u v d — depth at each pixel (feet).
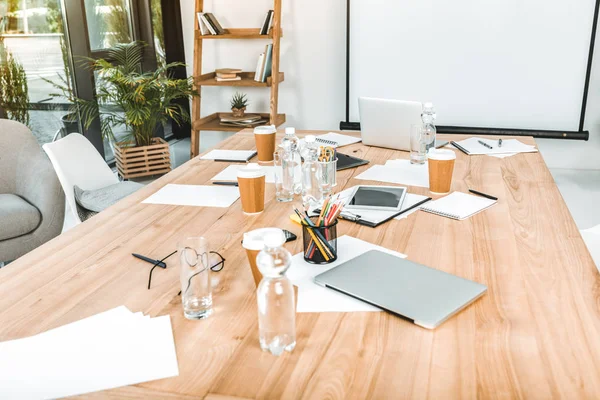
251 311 4.04
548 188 6.64
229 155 8.42
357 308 4.01
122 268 4.78
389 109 8.38
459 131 14.79
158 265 4.80
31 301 4.26
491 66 14.35
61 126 15.11
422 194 6.53
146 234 5.52
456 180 7.04
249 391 3.17
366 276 4.39
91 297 4.30
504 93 14.47
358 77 15.23
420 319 3.76
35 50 13.99
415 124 8.21
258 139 8.00
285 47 15.75
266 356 3.50
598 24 13.58
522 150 8.41
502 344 3.55
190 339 3.71
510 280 4.39
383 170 7.54
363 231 5.45
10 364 3.49
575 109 14.24
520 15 13.84
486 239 5.19
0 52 12.96
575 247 4.98
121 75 14.15
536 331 3.69
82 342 3.70
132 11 17.90
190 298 4.03
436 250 4.97
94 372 3.38
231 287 4.40
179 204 6.38
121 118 15.14
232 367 3.40
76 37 15.10
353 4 14.69
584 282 4.34
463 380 3.22
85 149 9.37
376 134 8.75
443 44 14.43
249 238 4.14
